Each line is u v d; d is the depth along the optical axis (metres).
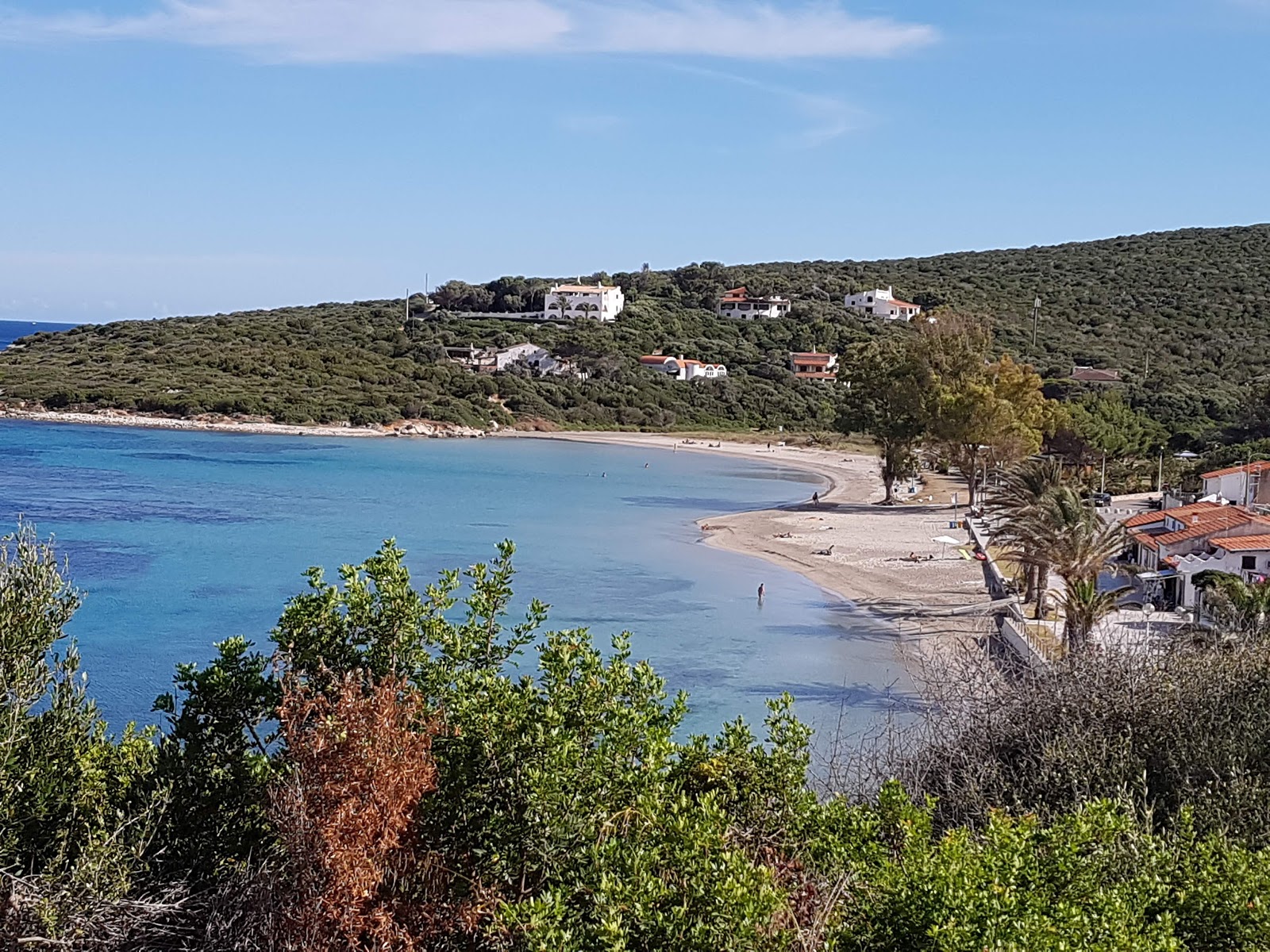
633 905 11.96
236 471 128.12
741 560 77.88
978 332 109.56
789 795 15.25
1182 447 119.88
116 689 44.50
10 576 16.22
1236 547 54.12
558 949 11.35
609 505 111.06
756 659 50.38
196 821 15.68
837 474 147.75
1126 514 87.19
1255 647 21.94
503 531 90.94
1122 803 14.84
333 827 12.08
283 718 13.30
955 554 79.69
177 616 57.03
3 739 15.04
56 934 13.51
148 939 14.22
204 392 181.38
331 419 180.00
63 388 176.25
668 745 15.01
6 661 15.67
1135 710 18.95
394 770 12.37
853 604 62.94
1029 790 17.55
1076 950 10.62
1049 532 49.97
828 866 13.77
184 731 15.91
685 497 119.31
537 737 14.08
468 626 16.94
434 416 186.25
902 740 25.48
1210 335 198.38
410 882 13.20
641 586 67.75
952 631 55.66
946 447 108.38
